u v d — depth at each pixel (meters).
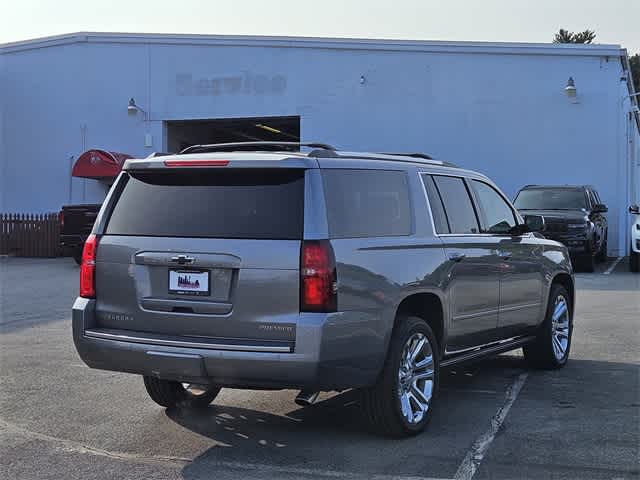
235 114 26.02
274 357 5.00
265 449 5.57
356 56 25.02
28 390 7.37
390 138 24.88
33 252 25.16
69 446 5.68
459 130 24.31
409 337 5.76
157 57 26.56
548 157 23.62
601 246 20.34
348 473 5.05
